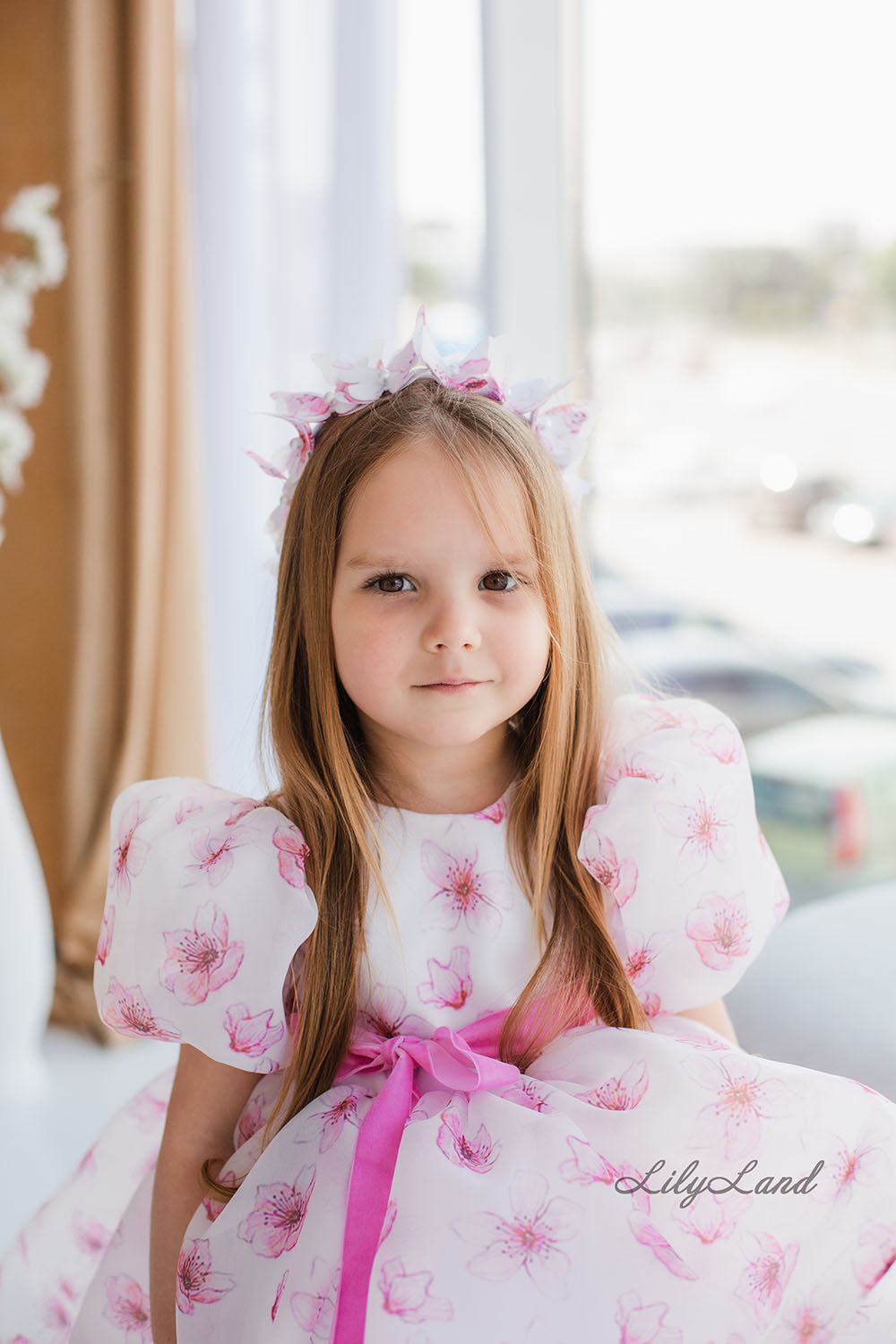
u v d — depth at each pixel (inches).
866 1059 39.8
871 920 47.9
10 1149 69.9
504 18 79.2
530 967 36.4
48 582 89.7
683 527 89.4
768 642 91.0
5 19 86.0
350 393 36.5
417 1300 28.9
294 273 85.3
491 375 36.8
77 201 86.2
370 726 37.5
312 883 35.8
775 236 84.2
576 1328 28.9
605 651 39.4
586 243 84.3
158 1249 35.9
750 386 87.0
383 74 80.7
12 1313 39.6
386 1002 35.5
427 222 82.7
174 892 35.2
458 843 36.6
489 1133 32.0
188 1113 37.1
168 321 86.7
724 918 36.4
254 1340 30.0
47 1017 86.6
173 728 88.4
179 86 85.5
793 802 92.0
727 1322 30.0
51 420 88.4
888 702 91.4
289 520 37.8
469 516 33.7
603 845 35.9
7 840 73.9
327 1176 31.6
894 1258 32.2
